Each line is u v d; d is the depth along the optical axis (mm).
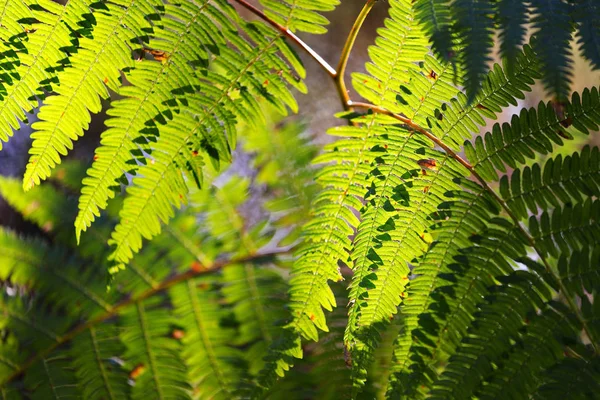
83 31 969
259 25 977
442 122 984
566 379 979
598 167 978
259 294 1096
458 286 993
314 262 1002
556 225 989
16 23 965
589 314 985
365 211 995
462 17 923
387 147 992
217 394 1078
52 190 1136
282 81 986
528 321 988
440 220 993
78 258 1119
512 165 985
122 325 1097
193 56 979
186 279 1106
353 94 1622
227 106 988
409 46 973
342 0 1766
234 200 1121
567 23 915
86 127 984
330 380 1065
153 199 999
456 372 989
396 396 995
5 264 1110
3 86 971
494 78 973
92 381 1083
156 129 986
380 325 993
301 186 1110
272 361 1006
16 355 1092
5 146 1337
